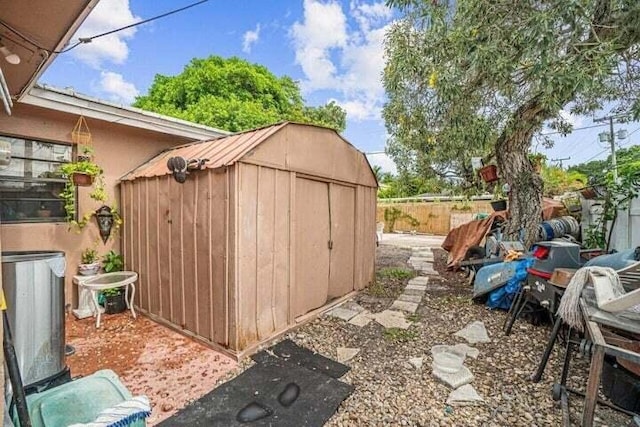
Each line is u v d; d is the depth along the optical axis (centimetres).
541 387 261
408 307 461
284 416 229
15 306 195
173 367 295
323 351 329
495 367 293
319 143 427
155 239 401
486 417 227
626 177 491
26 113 393
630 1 240
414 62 352
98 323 383
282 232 365
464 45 293
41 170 411
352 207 523
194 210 346
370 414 232
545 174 1069
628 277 245
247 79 1473
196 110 1282
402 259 857
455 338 356
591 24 238
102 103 410
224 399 248
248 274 322
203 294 340
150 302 413
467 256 654
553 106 277
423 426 219
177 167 339
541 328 374
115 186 468
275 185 355
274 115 1421
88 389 170
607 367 236
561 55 260
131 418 132
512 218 580
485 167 614
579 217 654
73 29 226
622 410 226
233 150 338
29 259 204
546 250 354
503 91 389
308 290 420
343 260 500
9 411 157
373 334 371
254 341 330
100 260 455
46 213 416
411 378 278
